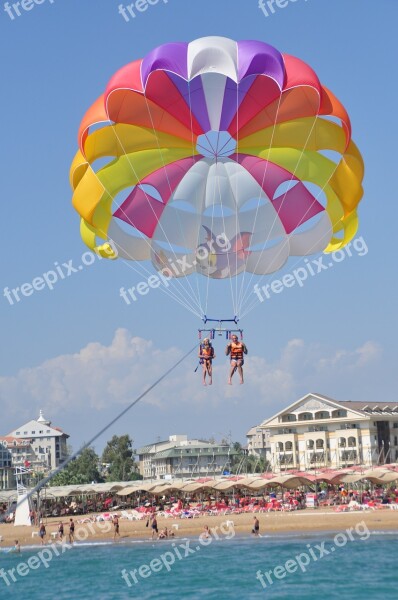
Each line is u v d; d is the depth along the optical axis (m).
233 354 56.88
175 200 66.38
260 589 70.44
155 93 61.78
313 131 64.50
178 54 59.12
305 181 65.75
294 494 162.25
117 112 62.31
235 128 65.31
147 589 73.44
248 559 89.56
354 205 65.00
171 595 69.50
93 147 63.62
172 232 67.12
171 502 168.00
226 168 66.88
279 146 65.81
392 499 135.75
